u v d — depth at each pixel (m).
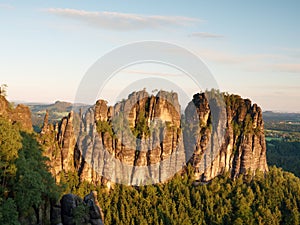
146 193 142.75
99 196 136.88
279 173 177.88
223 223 132.75
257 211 139.88
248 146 171.75
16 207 54.31
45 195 64.56
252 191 155.75
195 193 145.38
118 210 132.12
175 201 141.00
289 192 155.00
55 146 145.50
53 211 65.19
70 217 65.62
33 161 65.06
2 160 58.47
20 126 90.94
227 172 167.25
